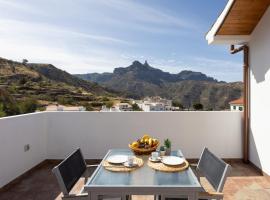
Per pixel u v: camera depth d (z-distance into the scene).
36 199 3.66
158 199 2.81
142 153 2.92
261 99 4.67
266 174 4.45
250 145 5.20
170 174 2.29
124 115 5.48
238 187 4.00
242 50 5.49
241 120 5.45
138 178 2.20
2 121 3.99
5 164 4.05
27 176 4.65
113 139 5.50
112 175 2.28
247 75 5.24
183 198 2.50
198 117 5.45
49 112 5.52
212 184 2.50
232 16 4.54
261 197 3.63
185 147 5.48
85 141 5.52
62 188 2.23
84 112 5.50
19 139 4.48
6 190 4.01
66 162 2.48
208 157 2.75
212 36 5.25
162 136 5.47
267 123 4.44
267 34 4.39
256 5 4.25
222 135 5.46
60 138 5.53
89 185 2.05
